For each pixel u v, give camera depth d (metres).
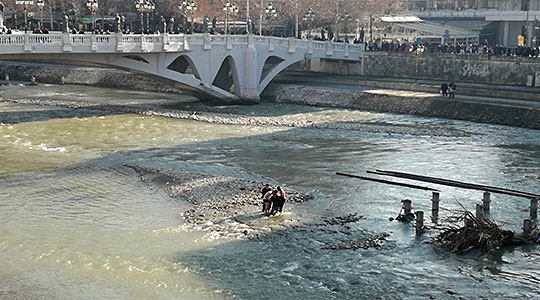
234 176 53.56
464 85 96.19
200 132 72.00
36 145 63.78
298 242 39.00
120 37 73.75
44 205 45.12
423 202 46.56
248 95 93.19
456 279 34.50
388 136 70.94
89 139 67.19
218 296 32.16
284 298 32.12
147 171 54.12
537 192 49.34
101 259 35.94
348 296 32.53
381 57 110.56
